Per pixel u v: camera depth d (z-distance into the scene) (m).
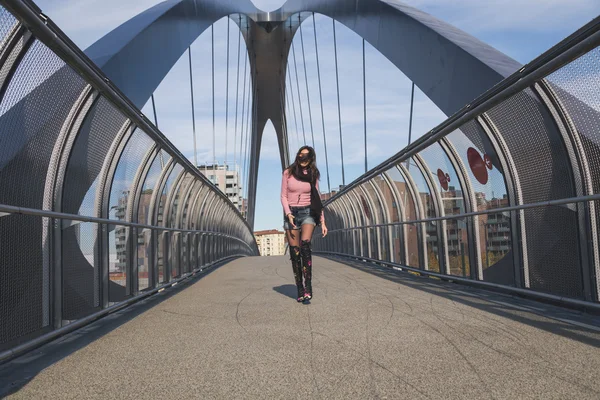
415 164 7.69
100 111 4.26
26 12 2.72
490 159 5.45
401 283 7.12
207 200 11.45
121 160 5.09
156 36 12.89
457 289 6.19
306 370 2.82
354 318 4.35
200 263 10.38
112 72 10.06
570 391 2.32
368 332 3.76
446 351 3.12
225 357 3.17
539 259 4.74
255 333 3.87
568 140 4.12
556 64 3.66
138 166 5.64
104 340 3.79
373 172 9.95
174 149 6.71
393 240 9.57
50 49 3.20
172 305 5.56
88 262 4.27
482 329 3.72
